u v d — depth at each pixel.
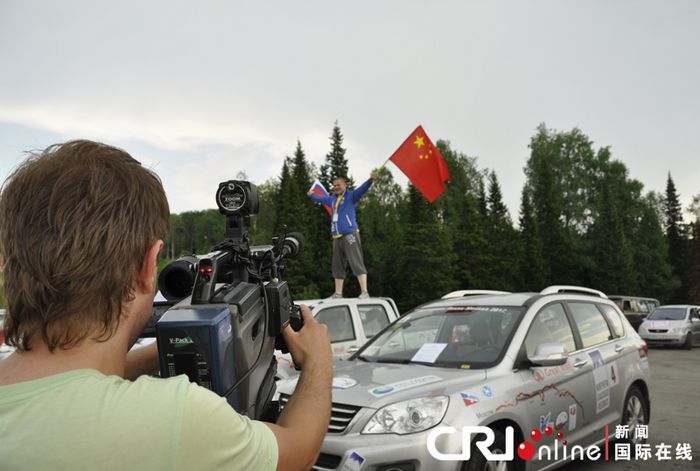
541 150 71.25
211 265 1.29
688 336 23.22
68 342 0.96
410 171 9.71
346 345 7.53
